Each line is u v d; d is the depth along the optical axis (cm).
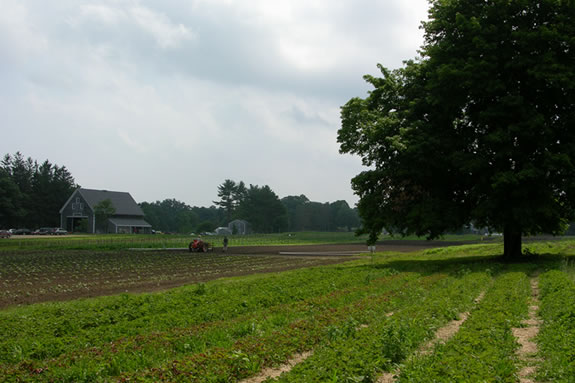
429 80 2928
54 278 2669
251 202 15450
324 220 19212
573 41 2533
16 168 13438
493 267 2481
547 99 2833
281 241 8488
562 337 959
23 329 1191
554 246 5078
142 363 921
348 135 3281
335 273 2452
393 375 844
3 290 2191
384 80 3278
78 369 846
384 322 1091
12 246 5875
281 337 1034
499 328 1023
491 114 2738
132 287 2283
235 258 4262
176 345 1041
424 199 3059
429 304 1387
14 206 11212
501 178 2547
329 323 1168
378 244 7456
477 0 2923
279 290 1852
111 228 10569
